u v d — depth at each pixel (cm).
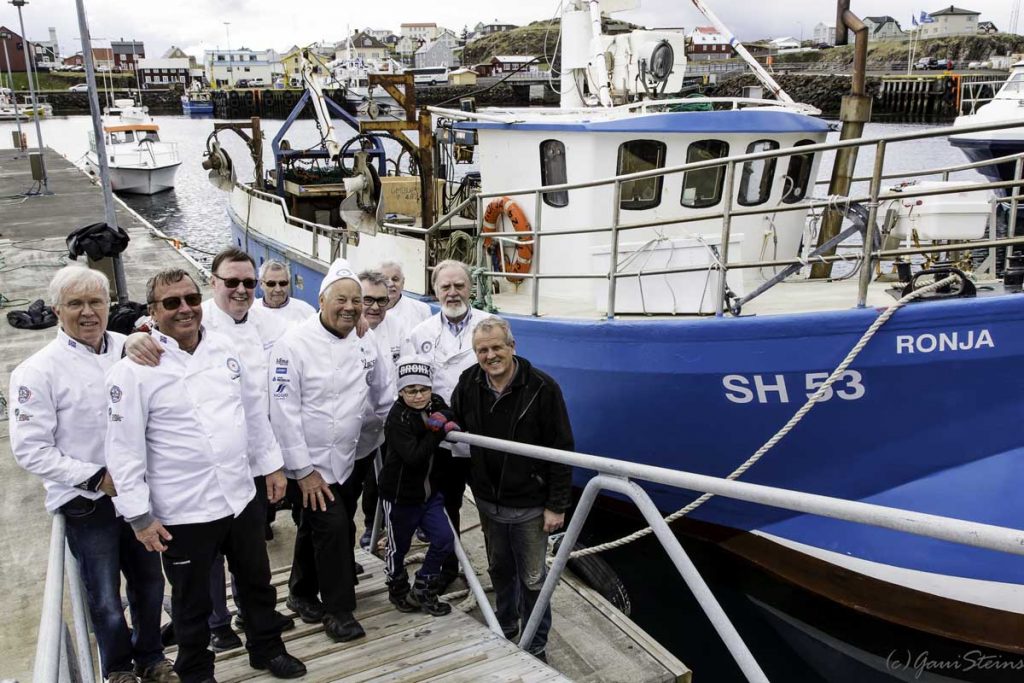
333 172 1341
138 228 2019
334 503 405
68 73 13950
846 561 553
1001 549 192
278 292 544
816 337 506
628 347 570
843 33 681
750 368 530
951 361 487
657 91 788
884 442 529
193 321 334
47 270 1502
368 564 509
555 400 379
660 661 432
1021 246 637
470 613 474
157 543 327
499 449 369
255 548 363
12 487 673
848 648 571
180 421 332
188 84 14912
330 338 399
